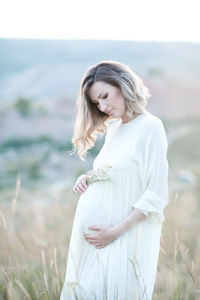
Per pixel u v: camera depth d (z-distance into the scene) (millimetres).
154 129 2113
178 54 30219
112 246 2090
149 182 2100
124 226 2066
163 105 22312
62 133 23266
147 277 2119
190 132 15578
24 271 2486
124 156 2150
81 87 2316
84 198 2271
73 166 16625
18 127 23625
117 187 2150
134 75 2254
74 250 2223
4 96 30531
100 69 2215
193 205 5125
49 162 17641
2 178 15742
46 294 2258
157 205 2043
